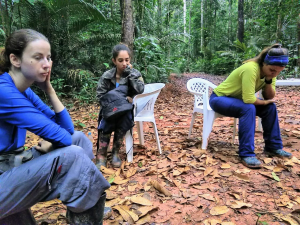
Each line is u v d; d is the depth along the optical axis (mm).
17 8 6230
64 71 6824
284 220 1691
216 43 15875
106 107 2580
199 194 2068
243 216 1769
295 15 10195
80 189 1191
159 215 1831
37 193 1191
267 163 2578
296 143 3121
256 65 2641
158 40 8102
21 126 1188
